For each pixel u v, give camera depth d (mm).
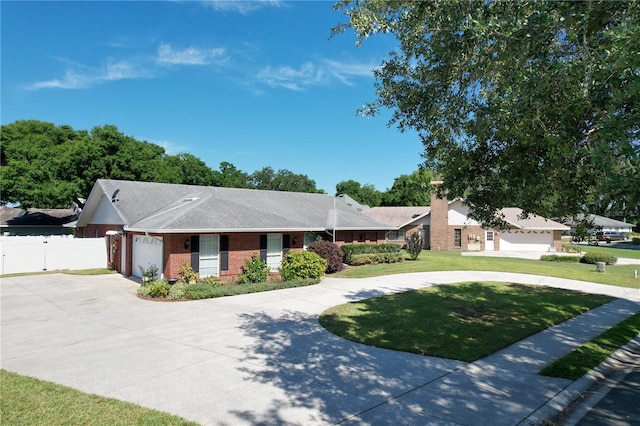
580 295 15602
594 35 5184
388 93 7137
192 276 16031
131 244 19859
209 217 17594
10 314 11703
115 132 32719
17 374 6828
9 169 29859
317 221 24016
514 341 9102
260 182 69750
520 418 5352
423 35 6125
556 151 5207
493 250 39000
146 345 8625
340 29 6770
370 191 82750
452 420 5270
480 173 7359
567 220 7531
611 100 4289
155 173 34281
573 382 6723
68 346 8555
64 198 30312
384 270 21984
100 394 6023
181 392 6133
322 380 6668
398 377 6840
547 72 5004
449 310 12211
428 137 7285
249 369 7168
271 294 14969
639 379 7176
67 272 21344
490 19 4867
